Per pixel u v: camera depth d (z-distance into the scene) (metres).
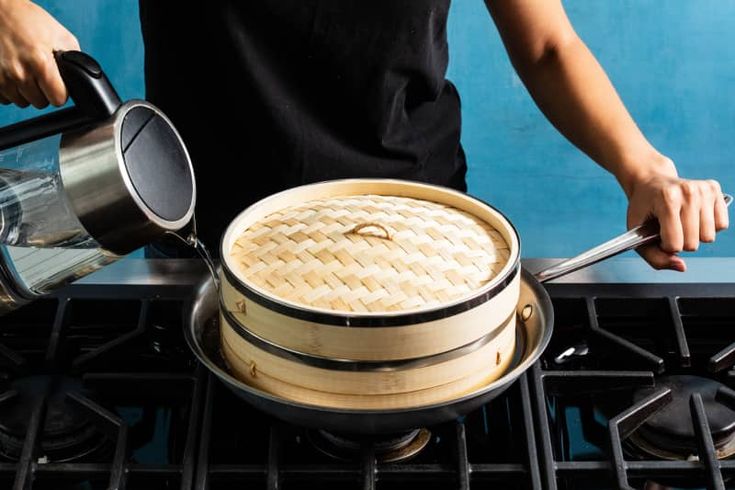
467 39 2.39
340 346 0.76
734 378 0.95
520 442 0.88
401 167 1.30
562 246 2.52
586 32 2.41
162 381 0.93
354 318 0.75
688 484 0.88
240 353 0.82
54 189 0.77
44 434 0.89
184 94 1.25
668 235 1.04
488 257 0.84
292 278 0.80
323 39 1.20
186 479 0.83
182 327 0.95
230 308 0.82
